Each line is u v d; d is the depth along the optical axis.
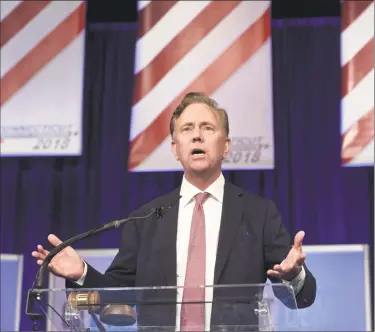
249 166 5.55
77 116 5.83
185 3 5.77
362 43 5.60
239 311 2.32
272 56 6.23
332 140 6.06
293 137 6.09
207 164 3.27
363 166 5.79
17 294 6.02
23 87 5.88
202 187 3.35
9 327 5.95
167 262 3.09
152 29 5.76
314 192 6.00
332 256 5.73
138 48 5.76
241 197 3.31
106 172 6.21
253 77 5.64
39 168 6.31
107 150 6.25
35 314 2.50
